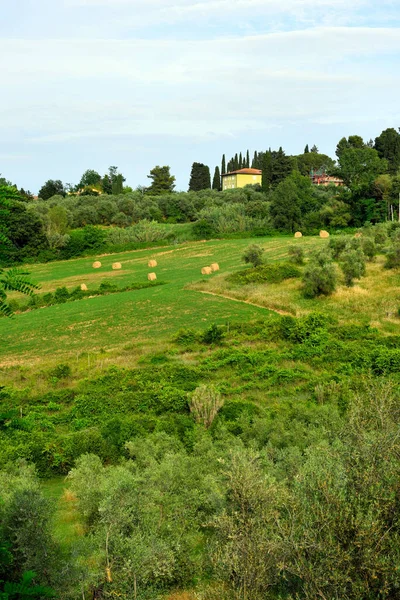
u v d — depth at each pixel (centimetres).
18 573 1248
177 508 1538
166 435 2561
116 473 1719
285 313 5162
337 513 1094
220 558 1227
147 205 12925
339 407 3023
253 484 1312
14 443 2583
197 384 3572
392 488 1148
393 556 1030
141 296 5872
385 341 4172
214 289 5912
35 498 1341
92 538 1403
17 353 4528
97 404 3297
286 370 3678
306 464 1507
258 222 10656
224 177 19062
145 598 1289
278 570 1123
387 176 11288
